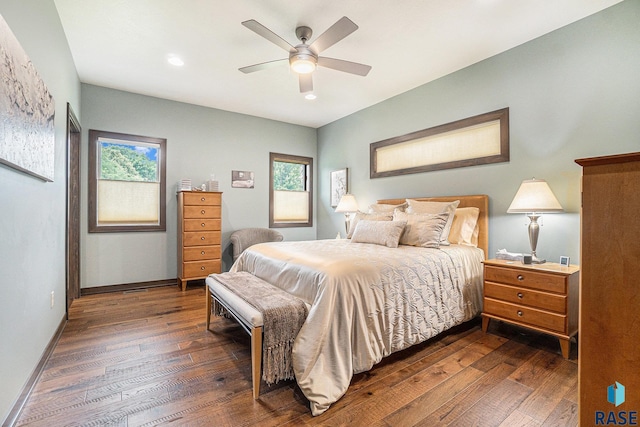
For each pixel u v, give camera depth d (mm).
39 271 1968
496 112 3027
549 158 2668
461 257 2729
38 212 1939
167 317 3039
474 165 3230
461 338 2578
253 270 2822
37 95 1761
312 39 2748
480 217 3107
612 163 992
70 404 1666
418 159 3832
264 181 5195
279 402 1720
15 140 1390
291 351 1812
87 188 3824
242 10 2363
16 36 1530
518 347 2398
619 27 2287
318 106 4605
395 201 4016
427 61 3174
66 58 2748
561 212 2562
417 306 2258
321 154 5648
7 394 1437
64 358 2182
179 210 4246
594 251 1027
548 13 2402
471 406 1672
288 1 2262
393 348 2082
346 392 1799
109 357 2205
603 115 2367
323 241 3512
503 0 2248
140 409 1633
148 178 4285
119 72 3473
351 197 4512
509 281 2508
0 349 1354
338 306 1851
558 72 2607
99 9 2359
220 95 4176
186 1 2264
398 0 2250
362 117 4707
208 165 4672
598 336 1020
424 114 3746
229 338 2551
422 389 1831
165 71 3439
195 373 2006
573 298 2246
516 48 2881
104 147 4004
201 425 1522
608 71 2342
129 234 4102
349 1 2260
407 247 2852
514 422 1545
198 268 4152
